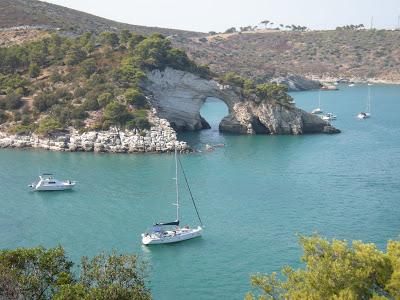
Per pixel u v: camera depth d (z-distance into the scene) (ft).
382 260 94.84
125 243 216.54
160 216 247.09
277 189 288.51
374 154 382.83
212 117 617.21
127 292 103.60
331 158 368.89
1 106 440.04
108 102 426.10
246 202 265.54
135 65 474.90
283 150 399.85
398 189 285.23
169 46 521.65
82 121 413.80
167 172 328.29
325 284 93.04
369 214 243.60
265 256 200.95
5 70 491.72
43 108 433.48
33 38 581.12
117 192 285.43
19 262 108.37
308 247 102.37
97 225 236.43
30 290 102.58
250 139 453.17
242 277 185.37
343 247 99.09
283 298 100.94
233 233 224.53
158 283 183.11
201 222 238.07
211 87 497.87
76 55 492.13
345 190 284.82
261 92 493.77
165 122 412.98
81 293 98.07
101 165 347.36
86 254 203.92
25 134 409.49
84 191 287.69
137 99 429.38
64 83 460.55
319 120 489.26
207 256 203.31
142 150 389.19
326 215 243.40
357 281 92.12
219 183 301.63
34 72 475.31
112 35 527.40
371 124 537.65
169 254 206.28
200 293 175.63
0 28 628.69
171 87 492.13
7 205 265.34
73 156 375.04
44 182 287.89
